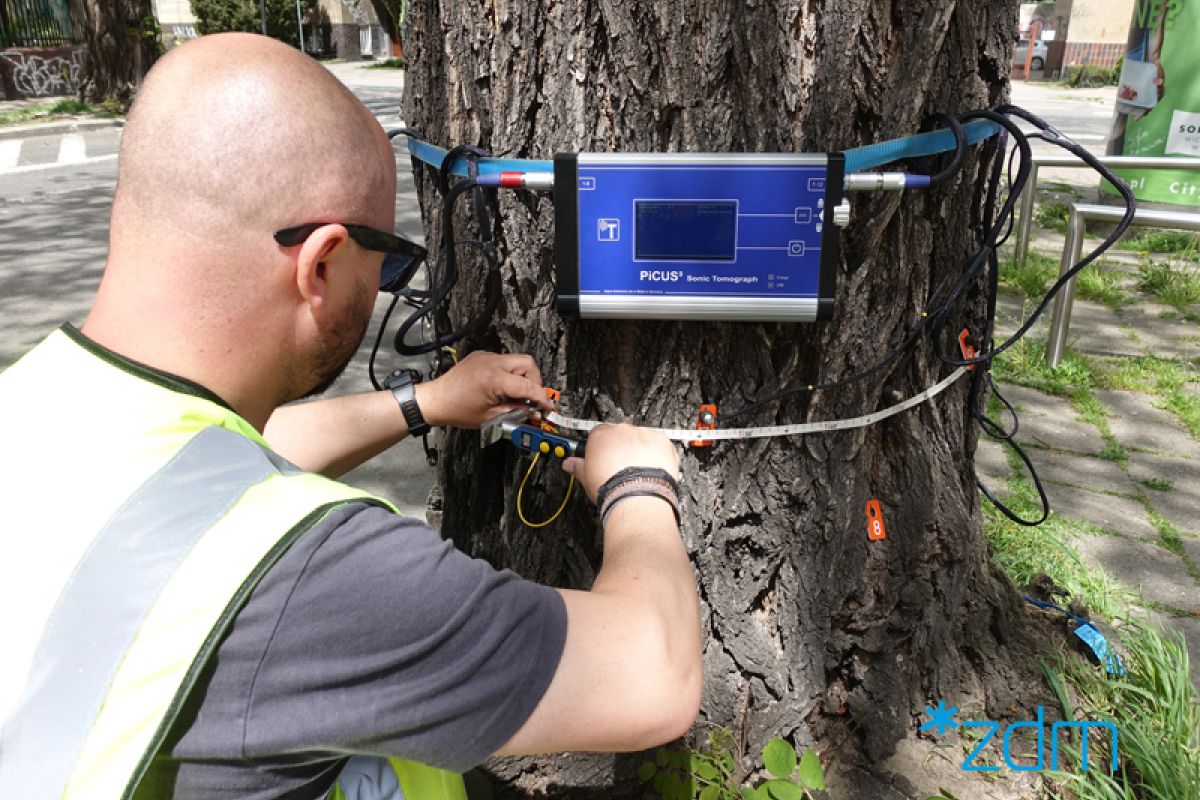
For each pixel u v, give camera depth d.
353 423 1.63
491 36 1.60
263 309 0.94
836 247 1.49
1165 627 2.51
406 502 3.35
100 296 0.95
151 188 0.90
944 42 1.59
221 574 0.79
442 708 0.86
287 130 0.92
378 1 26.02
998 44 1.67
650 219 1.50
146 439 0.86
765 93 1.52
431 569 0.87
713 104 1.54
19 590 0.80
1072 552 2.79
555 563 1.87
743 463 1.74
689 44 1.51
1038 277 5.58
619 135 1.58
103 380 0.90
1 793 0.75
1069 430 3.84
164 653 0.77
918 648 1.94
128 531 0.81
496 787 1.91
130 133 0.92
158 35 14.66
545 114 1.60
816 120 1.54
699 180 1.47
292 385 1.02
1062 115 17.03
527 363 1.63
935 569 1.93
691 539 1.78
